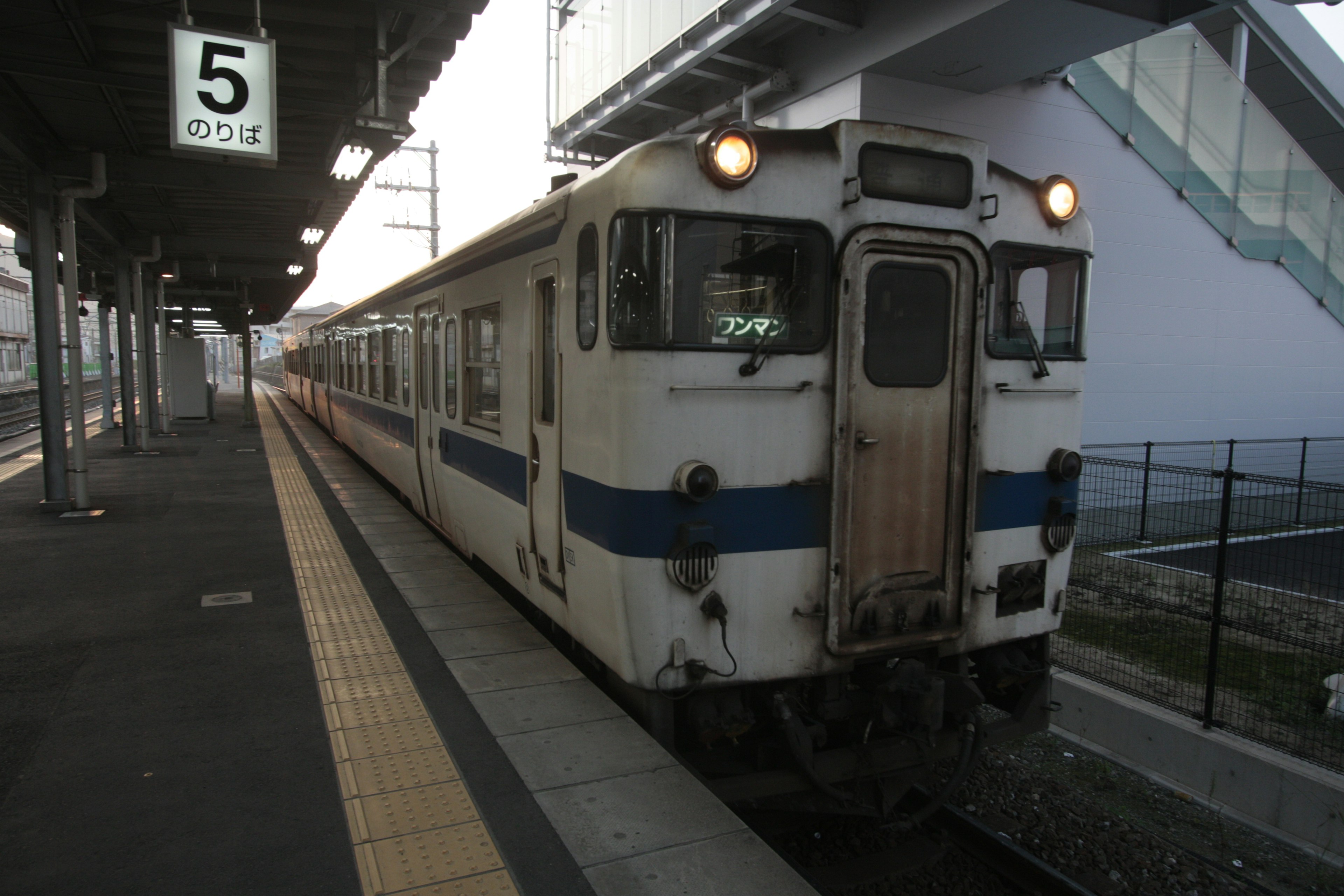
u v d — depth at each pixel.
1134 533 8.60
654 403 3.09
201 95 5.51
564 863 2.64
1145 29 6.57
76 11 5.59
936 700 3.43
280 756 3.33
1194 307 9.92
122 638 4.74
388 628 4.95
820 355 3.33
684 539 3.12
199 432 17.33
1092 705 4.93
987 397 3.67
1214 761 4.29
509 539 4.86
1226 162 9.96
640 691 3.54
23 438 16.72
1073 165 8.88
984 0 6.19
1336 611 6.29
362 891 2.49
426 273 6.92
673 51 8.36
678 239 3.09
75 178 8.12
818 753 3.49
